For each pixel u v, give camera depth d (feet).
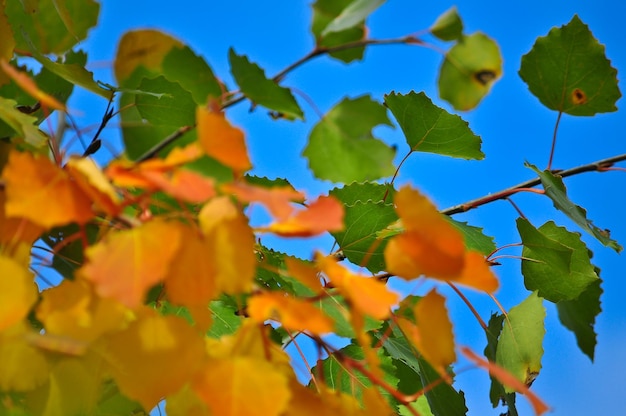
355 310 1.15
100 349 1.15
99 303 1.17
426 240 1.10
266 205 1.04
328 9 1.68
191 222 1.10
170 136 1.71
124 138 1.74
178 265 1.06
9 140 1.48
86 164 1.08
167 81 1.67
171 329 1.15
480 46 1.75
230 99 1.67
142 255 1.03
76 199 1.09
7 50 1.56
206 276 1.06
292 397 1.23
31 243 1.25
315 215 1.10
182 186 1.04
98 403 1.29
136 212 1.52
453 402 1.82
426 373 1.82
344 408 1.30
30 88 1.18
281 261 1.62
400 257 1.11
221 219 1.08
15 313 1.08
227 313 1.78
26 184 1.07
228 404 1.12
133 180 1.05
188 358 1.14
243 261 1.07
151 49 1.70
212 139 1.07
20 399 1.24
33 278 1.21
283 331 1.78
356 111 1.81
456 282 1.11
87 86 1.66
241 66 1.56
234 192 1.04
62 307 1.16
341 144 1.82
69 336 1.15
